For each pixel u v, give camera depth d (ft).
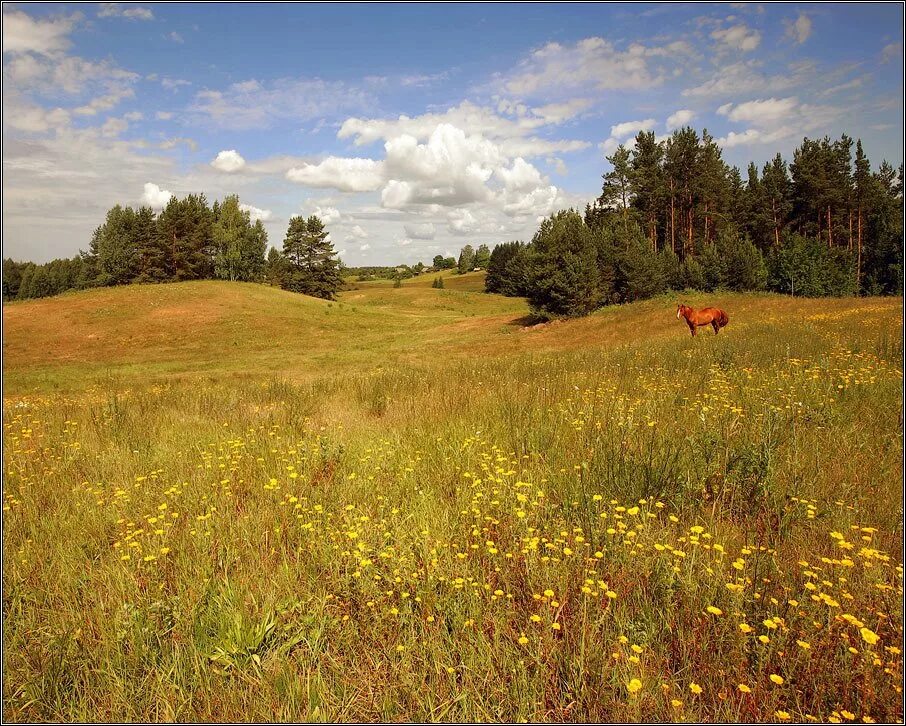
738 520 11.91
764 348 35.76
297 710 7.33
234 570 10.62
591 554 10.52
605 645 8.06
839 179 196.24
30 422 27.27
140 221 235.40
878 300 81.82
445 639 8.51
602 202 207.82
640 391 25.46
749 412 19.24
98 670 8.08
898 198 178.19
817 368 25.34
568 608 9.07
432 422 21.15
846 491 12.37
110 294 180.45
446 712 7.22
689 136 198.70
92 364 114.21
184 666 8.15
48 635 8.75
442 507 12.92
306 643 8.58
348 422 23.43
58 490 15.89
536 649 8.06
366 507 13.17
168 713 7.34
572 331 112.78
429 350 111.75
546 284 136.15
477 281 460.14
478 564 10.41
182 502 14.35
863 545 10.43
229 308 172.24
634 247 147.64
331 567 10.62
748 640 8.18
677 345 48.70
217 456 18.22
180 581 10.20
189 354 127.85
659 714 7.12
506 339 117.29
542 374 33.55
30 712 7.57
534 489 13.48
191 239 243.40
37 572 11.02
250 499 14.33
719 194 202.80
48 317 155.02
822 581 8.78
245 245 258.57
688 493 12.92
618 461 14.20
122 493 14.37
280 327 157.69
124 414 25.41
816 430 16.74
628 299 146.82
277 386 35.22
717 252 153.69
